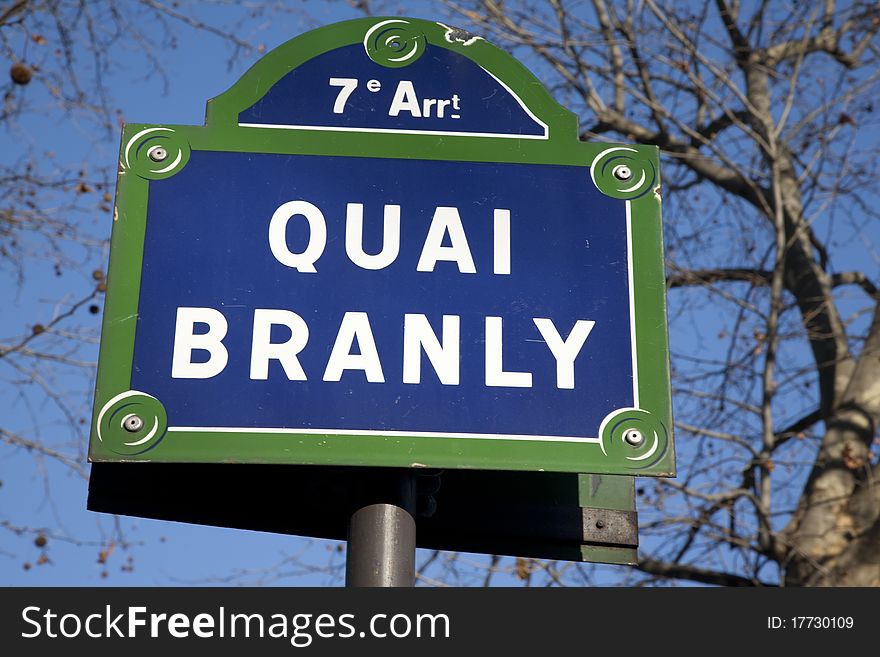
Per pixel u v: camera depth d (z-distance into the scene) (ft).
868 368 33.58
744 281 36.22
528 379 10.50
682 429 31.91
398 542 10.05
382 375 10.42
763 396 31.68
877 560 30.40
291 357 10.46
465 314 10.73
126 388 10.32
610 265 11.05
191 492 11.35
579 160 11.51
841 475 31.58
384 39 12.01
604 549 11.87
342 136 11.56
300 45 11.93
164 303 10.66
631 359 10.66
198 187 11.21
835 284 36.83
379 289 10.79
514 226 11.18
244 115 11.57
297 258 10.91
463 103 11.78
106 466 11.27
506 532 11.82
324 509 11.28
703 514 30.53
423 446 10.18
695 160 36.86
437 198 11.28
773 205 35.47
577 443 10.32
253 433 10.18
